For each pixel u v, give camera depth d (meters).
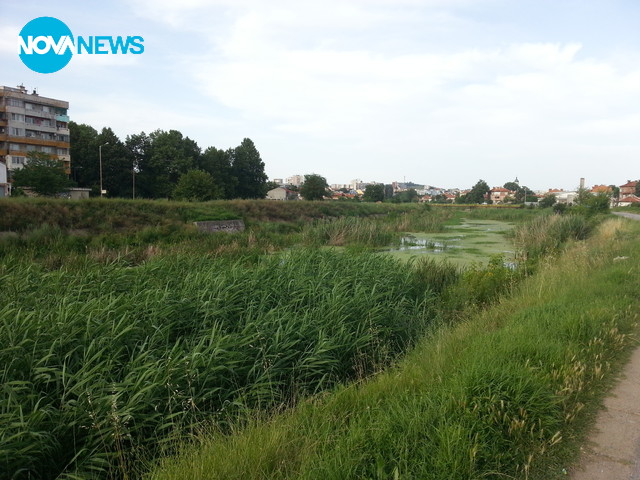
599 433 3.52
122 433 3.99
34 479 3.74
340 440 3.22
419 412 3.46
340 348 6.28
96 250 17.44
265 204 34.66
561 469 3.08
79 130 71.81
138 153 70.50
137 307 6.49
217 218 26.91
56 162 48.47
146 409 4.45
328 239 23.89
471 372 3.91
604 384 4.38
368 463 3.04
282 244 22.08
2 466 3.56
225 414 4.64
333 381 5.79
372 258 11.49
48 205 20.97
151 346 5.59
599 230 23.05
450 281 11.02
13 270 10.28
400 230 32.81
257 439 3.46
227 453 3.29
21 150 62.00
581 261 10.82
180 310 6.68
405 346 7.18
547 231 22.33
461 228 37.25
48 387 4.77
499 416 3.50
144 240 21.11
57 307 6.62
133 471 3.90
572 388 4.07
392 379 4.58
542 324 5.71
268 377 5.17
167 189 65.25
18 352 4.89
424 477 2.85
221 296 7.26
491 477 2.97
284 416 4.21
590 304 6.57
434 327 7.41
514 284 9.77
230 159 83.38
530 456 3.03
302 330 6.26
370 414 3.71
